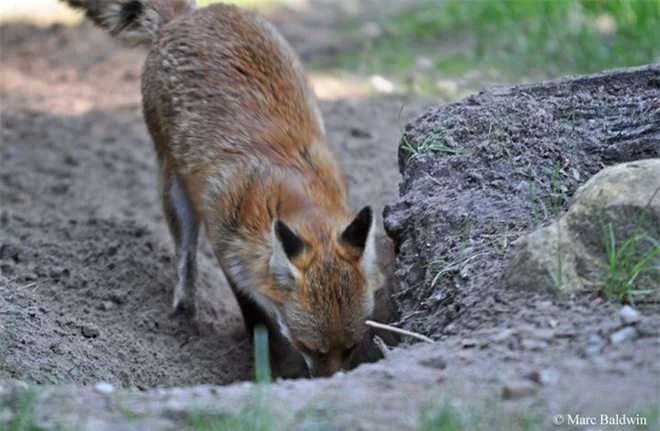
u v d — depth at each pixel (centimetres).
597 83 1220
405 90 2106
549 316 863
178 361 1224
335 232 1092
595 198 912
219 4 1348
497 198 1090
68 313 1216
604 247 897
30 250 1395
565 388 750
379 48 2420
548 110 1195
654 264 877
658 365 757
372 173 1717
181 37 1297
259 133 1203
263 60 1262
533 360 807
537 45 2147
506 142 1162
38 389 803
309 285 1050
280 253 1058
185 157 1244
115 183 1784
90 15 1436
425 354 858
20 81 2234
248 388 803
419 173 1174
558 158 1130
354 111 2000
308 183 1165
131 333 1240
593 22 2059
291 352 1251
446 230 1070
